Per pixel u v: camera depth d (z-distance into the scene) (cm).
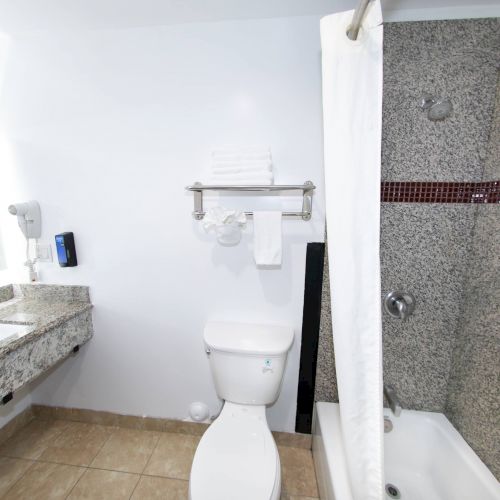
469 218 117
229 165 120
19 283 153
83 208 141
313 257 131
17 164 142
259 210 131
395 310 125
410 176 118
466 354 118
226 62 122
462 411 119
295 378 143
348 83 81
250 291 138
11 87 136
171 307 145
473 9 107
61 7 111
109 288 148
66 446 148
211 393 152
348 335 87
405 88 113
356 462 89
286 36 118
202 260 138
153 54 125
